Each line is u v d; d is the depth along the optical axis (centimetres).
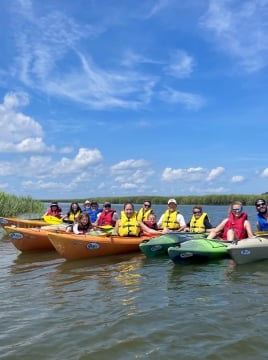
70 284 429
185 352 247
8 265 554
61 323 301
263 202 630
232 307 333
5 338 273
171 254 527
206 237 639
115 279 453
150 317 312
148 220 764
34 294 387
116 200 4000
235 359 237
